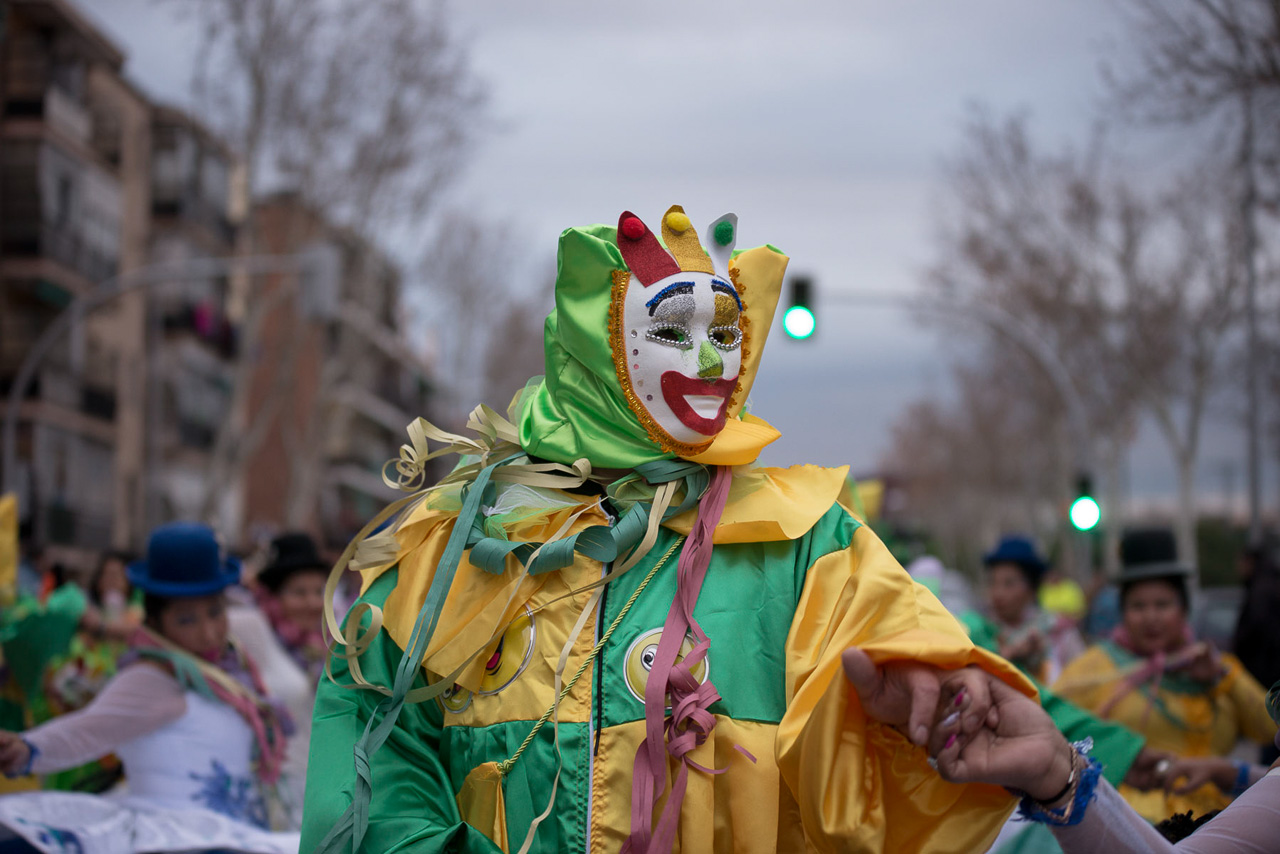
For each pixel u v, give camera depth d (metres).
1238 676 5.35
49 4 29.70
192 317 36.81
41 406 30.52
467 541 2.75
